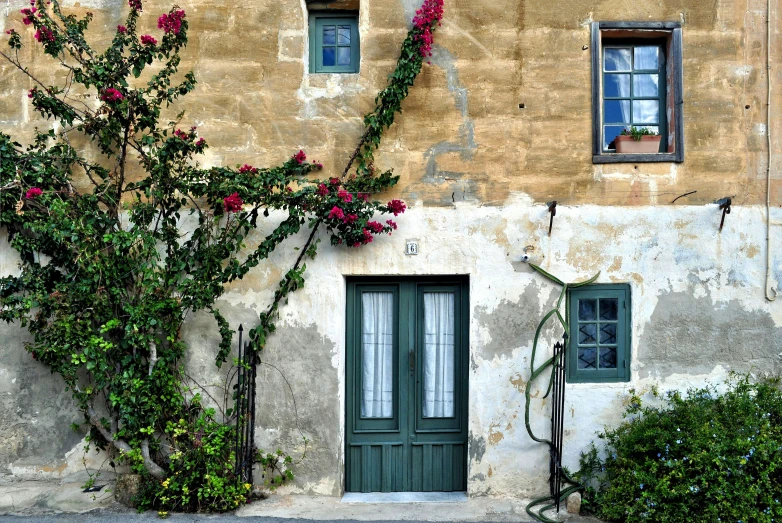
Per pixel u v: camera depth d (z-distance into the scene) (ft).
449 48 17.69
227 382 17.28
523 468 17.21
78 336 15.84
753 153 17.65
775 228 17.53
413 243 17.39
